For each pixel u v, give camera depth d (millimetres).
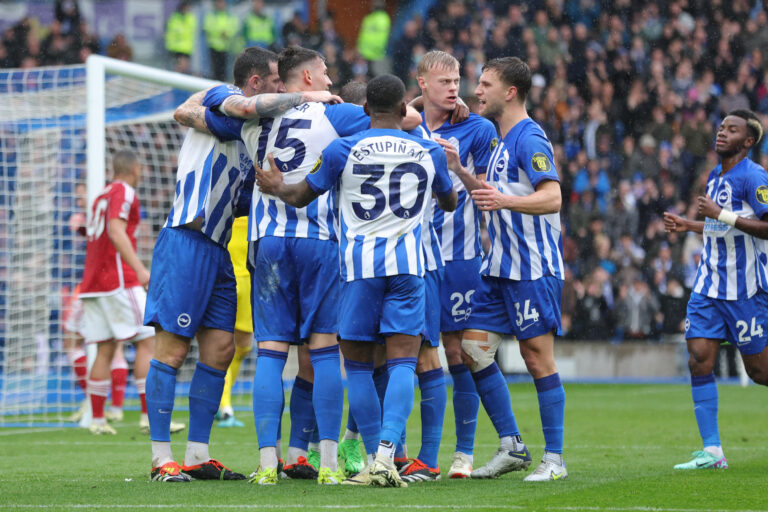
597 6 68875
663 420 30172
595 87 65812
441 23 66500
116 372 30281
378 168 14938
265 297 15797
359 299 14953
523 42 65688
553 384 16656
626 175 61438
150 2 66938
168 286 16125
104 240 26438
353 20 72562
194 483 15781
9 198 42156
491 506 12930
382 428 15180
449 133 17953
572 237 56938
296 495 14008
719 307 19141
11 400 34750
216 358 16703
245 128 16016
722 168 19562
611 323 54000
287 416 33219
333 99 16094
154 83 29984
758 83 68375
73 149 37594
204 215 16188
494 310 17062
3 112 32344
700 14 69562
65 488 15188
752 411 33312
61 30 64125
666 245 57406
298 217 15664
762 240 19016
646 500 13617
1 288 41219
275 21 69750
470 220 17672
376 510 12523
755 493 14398
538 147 16391
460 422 17562
